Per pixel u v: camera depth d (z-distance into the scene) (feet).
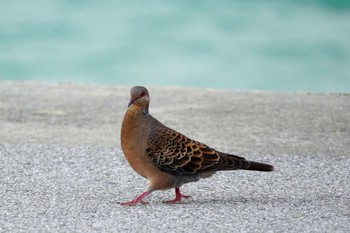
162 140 35.40
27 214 34.24
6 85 69.77
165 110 60.08
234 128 54.70
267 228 32.12
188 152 35.47
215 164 35.53
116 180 40.70
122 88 69.36
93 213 34.40
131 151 35.40
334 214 34.19
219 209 35.04
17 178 40.78
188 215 34.04
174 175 35.65
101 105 62.28
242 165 35.70
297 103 62.75
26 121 56.90
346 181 40.68
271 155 46.88
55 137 51.83
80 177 41.19
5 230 32.01
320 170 43.06
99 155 46.14
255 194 37.99
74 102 63.21
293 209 35.01
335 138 51.90
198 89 68.54
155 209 35.09
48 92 66.90
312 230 31.86
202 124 55.83
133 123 35.24
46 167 43.19
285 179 41.01
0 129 54.13
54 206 35.55
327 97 65.46
